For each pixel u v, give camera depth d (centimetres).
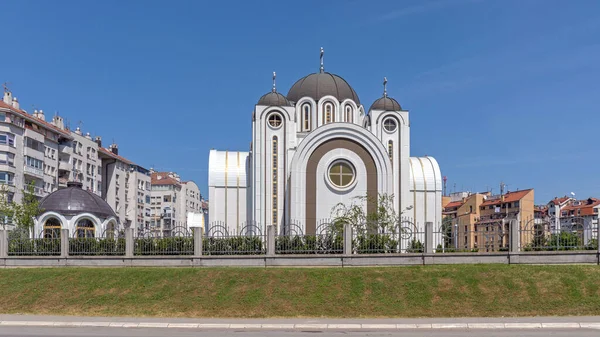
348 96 6294
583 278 2920
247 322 2511
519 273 3014
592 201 10750
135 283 3081
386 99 6231
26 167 7394
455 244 3859
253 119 5844
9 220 5350
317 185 5412
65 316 2716
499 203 10181
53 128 8131
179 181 14112
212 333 2277
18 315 2753
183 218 13662
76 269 3388
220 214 6112
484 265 3219
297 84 6444
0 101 7325
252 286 2980
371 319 2573
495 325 2403
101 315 2731
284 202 5656
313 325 2425
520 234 3541
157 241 3656
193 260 3488
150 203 12019
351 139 5497
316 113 6091
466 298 2784
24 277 3247
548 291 2814
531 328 2388
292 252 3547
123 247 3700
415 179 6328
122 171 10719
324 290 2906
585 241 3419
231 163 6284
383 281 2978
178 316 2691
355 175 5466
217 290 2952
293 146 5791
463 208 11044
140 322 2522
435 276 3019
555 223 4003
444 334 2222
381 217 4781
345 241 3447
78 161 9050
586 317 2556
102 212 5188
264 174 5706
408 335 2202
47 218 4938
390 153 5903
